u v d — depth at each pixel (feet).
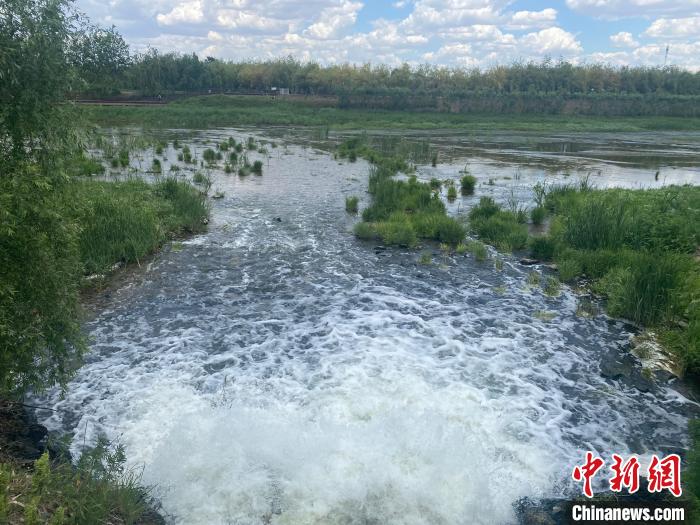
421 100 241.35
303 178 73.77
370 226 46.32
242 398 21.44
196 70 261.44
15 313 16.58
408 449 18.11
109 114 171.42
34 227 16.48
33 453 17.37
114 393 21.63
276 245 42.60
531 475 17.72
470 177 68.39
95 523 13.28
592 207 43.04
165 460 17.33
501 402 21.79
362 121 198.08
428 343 26.73
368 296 32.68
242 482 16.56
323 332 27.71
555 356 25.93
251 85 281.95
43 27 16.63
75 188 19.02
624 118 225.97
